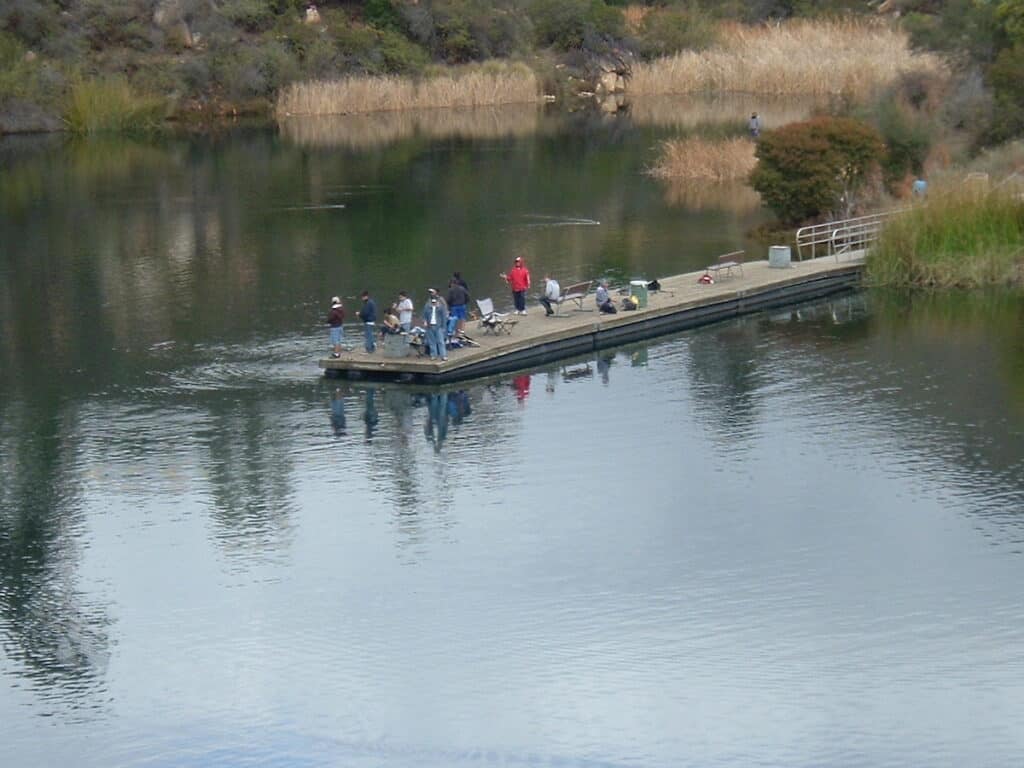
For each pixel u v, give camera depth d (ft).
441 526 117.91
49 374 157.48
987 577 107.86
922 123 246.06
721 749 88.38
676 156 289.53
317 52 431.02
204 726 91.71
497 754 88.33
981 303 182.29
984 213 192.75
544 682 95.71
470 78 426.92
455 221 245.86
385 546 114.52
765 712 91.91
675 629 101.86
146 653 99.76
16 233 241.96
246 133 378.94
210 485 125.80
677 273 199.31
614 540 115.03
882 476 126.31
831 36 431.43
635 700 93.40
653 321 171.01
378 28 447.01
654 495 123.54
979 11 304.71
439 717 92.17
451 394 149.28
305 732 90.84
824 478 126.31
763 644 99.66
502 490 124.67
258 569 111.14
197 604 106.01
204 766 87.86
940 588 106.42
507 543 114.83
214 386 151.94
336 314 153.69
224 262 215.51
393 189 282.36
